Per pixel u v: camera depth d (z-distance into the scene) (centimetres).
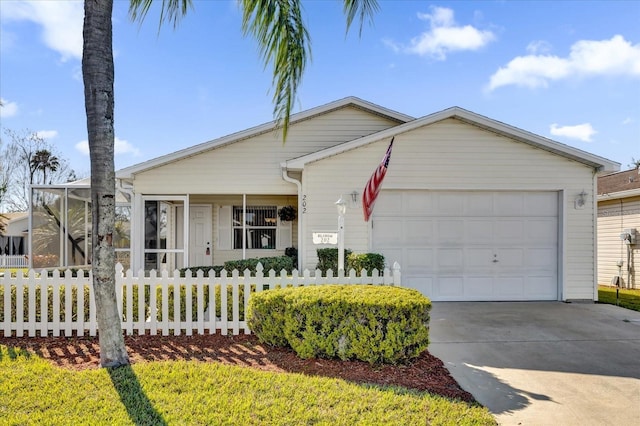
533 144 920
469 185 918
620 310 812
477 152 921
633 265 1363
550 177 923
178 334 560
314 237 721
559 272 923
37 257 1119
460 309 817
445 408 343
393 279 582
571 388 407
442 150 920
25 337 548
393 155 918
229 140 1056
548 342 575
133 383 374
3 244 2477
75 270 1110
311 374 424
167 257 1147
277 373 419
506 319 723
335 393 363
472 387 406
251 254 1349
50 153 2877
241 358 474
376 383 402
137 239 1048
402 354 457
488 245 924
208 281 569
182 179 1059
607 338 597
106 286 426
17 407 326
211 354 487
